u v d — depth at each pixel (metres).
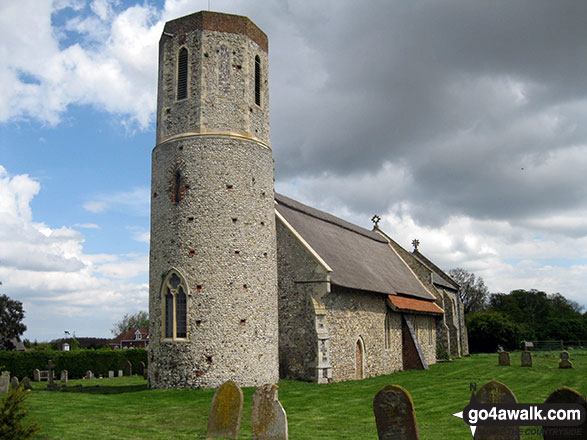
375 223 54.16
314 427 16.06
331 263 30.55
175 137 24.91
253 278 24.47
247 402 20.34
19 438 11.74
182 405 19.53
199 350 22.89
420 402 21.52
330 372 27.31
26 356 38.94
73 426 15.73
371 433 15.13
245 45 26.06
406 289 41.34
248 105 25.75
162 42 26.44
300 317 27.78
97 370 41.31
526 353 39.03
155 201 25.22
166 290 23.86
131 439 14.20
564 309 103.75
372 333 33.22
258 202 25.42
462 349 61.78
